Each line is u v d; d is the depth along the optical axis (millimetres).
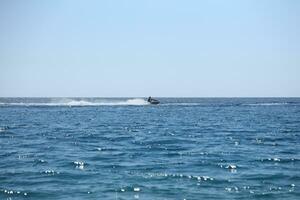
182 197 24094
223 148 45312
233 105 192375
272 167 33406
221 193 24984
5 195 24594
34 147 46062
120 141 52281
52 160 36781
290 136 58562
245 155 39969
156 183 27547
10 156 39156
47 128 71062
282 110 141875
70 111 129500
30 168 32844
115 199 23719
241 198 23938
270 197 24156
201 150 43625
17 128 70750
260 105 194000
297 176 29719
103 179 28750
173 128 71750
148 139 54500
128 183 27484
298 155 40031
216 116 107062
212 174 30484
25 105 175500
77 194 24766
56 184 27297
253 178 29094
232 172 31266
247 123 83375
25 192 25219
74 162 35688
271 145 48281
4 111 127625
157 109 145875
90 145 48125
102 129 69812
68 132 64188
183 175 30016
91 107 159875
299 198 23953
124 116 106438
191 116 107000
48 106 166125
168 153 41312
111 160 36844
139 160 36875
